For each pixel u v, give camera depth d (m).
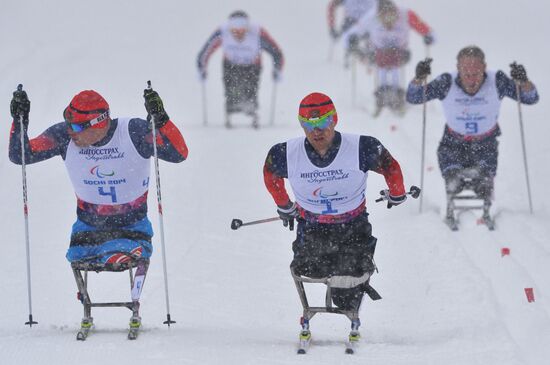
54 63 71.56
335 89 69.06
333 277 23.78
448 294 28.62
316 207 24.11
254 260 33.25
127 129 24.84
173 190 42.34
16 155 25.30
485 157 37.53
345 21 77.50
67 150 25.00
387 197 24.53
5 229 37.12
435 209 39.69
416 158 47.50
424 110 38.78
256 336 25.36
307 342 23.72
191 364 22.30
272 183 24.14
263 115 62.62
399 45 59.91
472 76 36.94
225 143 51.75
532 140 51.03
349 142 23.56
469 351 23.59
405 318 27.44
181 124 58.84
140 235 25.41
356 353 23.45
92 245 25.11
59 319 27.73
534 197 41.28
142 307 28.42
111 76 69.62
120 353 23.08
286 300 29.42
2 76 64.81
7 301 29.39
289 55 83.88
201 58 57.53
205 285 30.45
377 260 32.97
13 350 23.31
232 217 38.59
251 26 56.56
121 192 25.05
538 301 28.12
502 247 33.56
